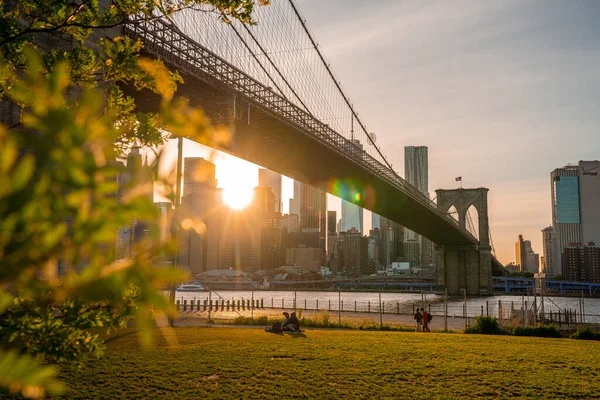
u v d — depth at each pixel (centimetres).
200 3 446
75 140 100
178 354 1327
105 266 108
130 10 419
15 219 98
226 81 3753
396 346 1568
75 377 1040
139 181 109
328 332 2048
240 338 1709
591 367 1291
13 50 351
